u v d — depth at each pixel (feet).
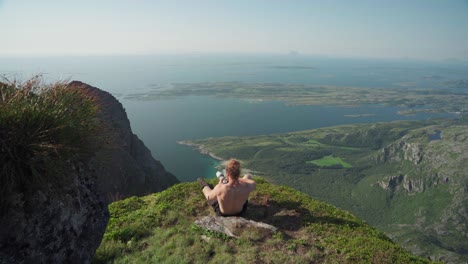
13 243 16.56
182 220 35.06
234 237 30.81
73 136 19.74
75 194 20.48
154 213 37.01
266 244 29.81
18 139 17.02
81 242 20.66
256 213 36.32
